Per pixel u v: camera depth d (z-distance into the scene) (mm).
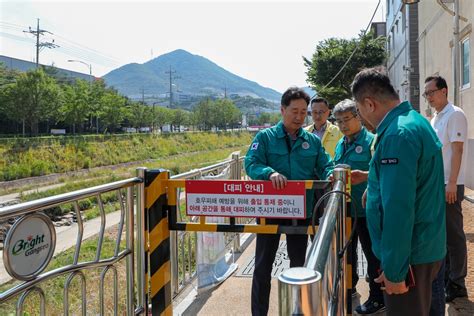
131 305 2990
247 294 4109
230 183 2855
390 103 2240
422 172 2098
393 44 26109
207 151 55969
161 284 3008
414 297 2203
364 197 3064
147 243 3084
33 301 4020
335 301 1639
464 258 3760
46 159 31656
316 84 31797
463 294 3791
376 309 3607
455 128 3676
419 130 2084
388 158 2035
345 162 3760
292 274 1067
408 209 1977
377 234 2189
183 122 90125
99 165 36000
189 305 3904
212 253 4320
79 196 2381
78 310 4215
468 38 10406
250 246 5871
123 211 2900
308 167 3277
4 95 39062
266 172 2967
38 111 40094
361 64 29375
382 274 2229
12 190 24266
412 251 2166
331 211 1827
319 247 1312
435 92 3838
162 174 2992
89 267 2531
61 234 11945
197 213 2922
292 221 2852
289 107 3197
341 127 3746
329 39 32031
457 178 3668
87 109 50062
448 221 3754
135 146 44312
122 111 58469
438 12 13266
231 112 93062
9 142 30625
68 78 63906
